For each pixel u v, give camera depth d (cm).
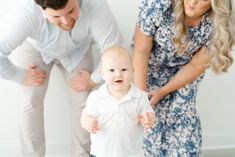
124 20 175
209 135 200
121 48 118
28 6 126
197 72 146
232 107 196
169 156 159
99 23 135
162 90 149
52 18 119
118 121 120
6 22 130
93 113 120
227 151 201
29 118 163
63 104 187
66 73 165
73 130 171
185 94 152
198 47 143
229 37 133
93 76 157
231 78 190
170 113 156
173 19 134
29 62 155
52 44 140
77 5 119
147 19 136
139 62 144
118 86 117
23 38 133
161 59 148
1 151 190
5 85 179
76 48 153
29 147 168
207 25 137
